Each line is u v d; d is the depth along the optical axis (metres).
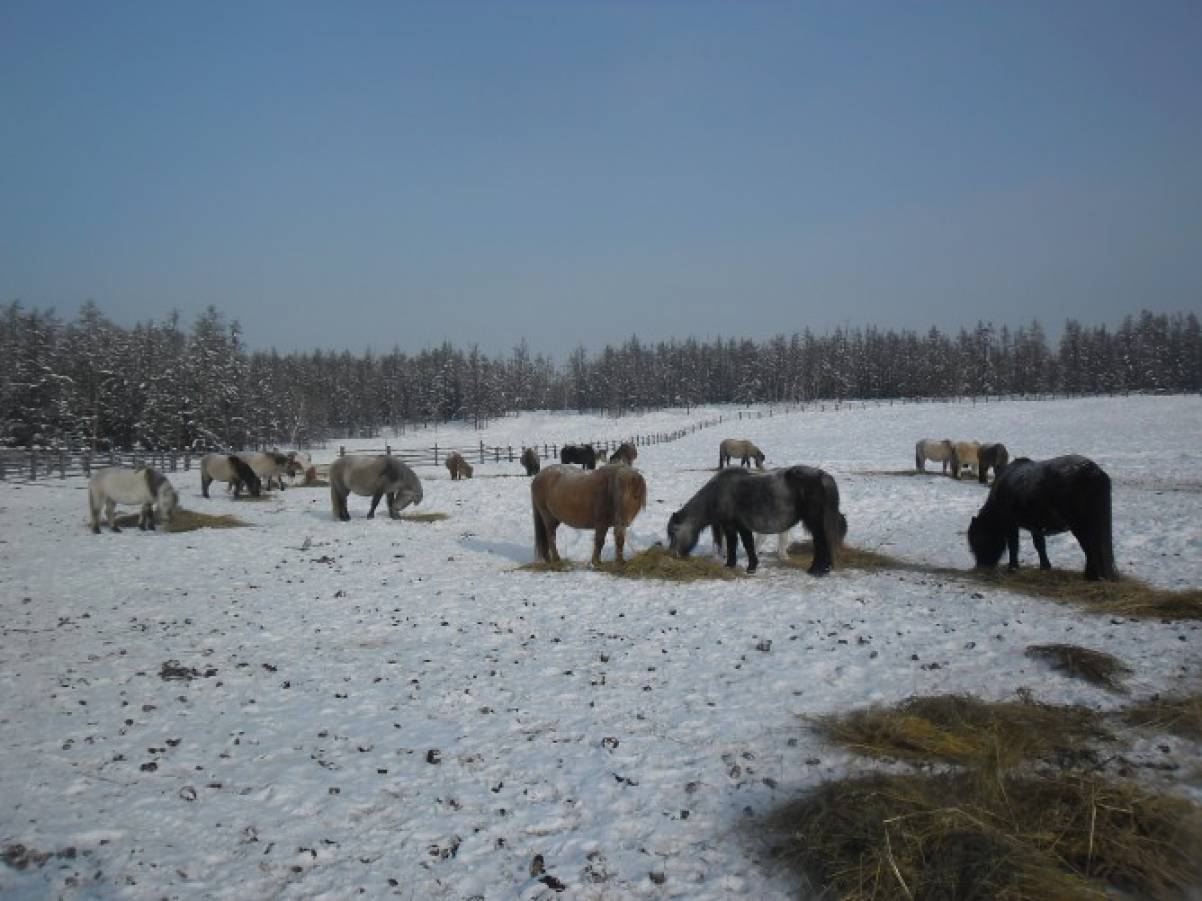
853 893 3.66
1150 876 3.74
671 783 4.87
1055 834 4.06
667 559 11.63
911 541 14.07
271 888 3.85
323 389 99.50
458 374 111.50
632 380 120.31
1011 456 36.69
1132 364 105.06
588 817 4.49
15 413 55.41
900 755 5.09
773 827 4.28
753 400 124.94
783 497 10.99
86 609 9.88
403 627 8.90
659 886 3.84
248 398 67.81
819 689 6.49
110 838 4.31
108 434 59.47
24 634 8.66
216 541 15.57
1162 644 7.42
